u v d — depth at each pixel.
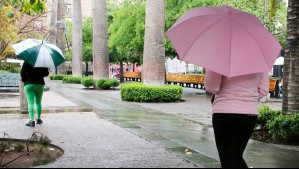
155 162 6.26
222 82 4.32
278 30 24.64
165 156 6.71
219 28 4.19
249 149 7.51
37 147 7.60
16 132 9.01
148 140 8.26
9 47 22.34
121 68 41.69
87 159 6.40
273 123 8.46
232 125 4.27
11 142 8.02
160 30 18.34
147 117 12.55
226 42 4.11
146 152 7.03
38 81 9.80
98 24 26.47
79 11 35.44
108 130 9.49
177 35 4.33
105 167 5.87
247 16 4.41
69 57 54.50
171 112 14.38
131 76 44.78
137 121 11.42
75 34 35.38
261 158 6.70
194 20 4.31
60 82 37.44
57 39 41.00
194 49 4.12
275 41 4.40
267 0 22.03
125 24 25.67
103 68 26.98
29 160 6.52
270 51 4.25
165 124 11.00
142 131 9.48
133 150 7.19
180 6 21.83
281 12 23.89
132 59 35.50
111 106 15.86
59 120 11.15
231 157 4.30
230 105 4.25
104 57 26.94
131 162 6.23
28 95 9.86
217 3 21.06
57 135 8.64
